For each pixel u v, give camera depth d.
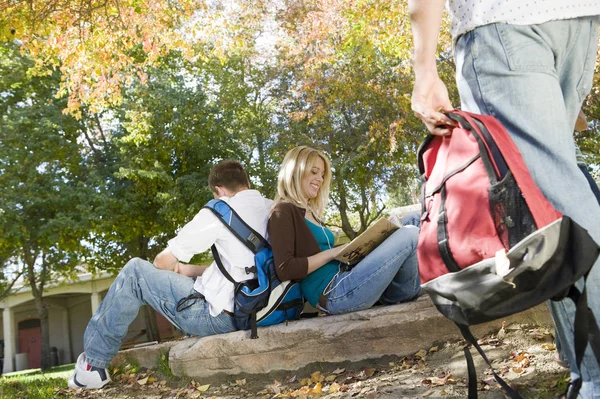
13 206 18.86
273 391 3.44
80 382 4.00
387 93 18.41
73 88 10.52
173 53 21.34
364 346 3.53
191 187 19.94
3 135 19.20
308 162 3.88
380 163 21.06
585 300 1.44
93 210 20.00
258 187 22.27
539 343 2.99
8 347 34.03
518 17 1.67
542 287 1.46
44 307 23.47
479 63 1.72
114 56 10.08
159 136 20.45
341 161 20.47
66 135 21.19
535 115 1.61
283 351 3.67
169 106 19.77
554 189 1.56
